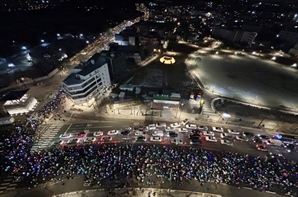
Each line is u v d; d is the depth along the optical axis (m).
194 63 108.19
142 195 41.28
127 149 51.94
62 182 43.47
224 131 59.78
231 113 68.12
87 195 41.25
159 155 49.78
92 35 150.12
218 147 53.91
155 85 85.88
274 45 137.25
